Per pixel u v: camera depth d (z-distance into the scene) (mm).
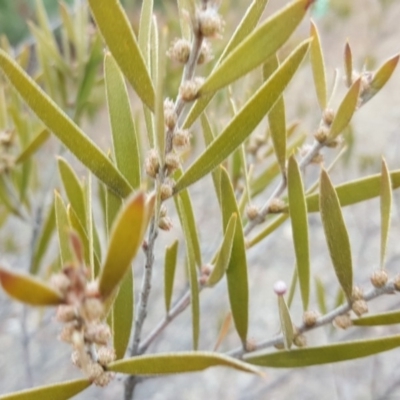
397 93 1230
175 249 256
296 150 310
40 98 194
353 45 943
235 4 734
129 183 220
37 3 391
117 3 187
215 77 190
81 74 385
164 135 190
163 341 794
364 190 250
